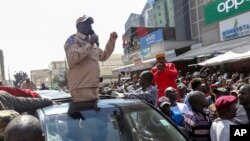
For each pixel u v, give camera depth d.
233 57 13.86
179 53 25.31
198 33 27.92
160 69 6.63
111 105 4.11
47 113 3.85
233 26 18.34
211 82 12.77
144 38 30.28
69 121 3.77
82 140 3.61
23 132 1.70
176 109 5.77
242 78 11.55
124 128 3.80
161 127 3.94
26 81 12.58
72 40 4.38
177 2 29.80
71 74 4.51
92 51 4.52
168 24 33.19
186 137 3.86
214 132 4.24
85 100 4.37
